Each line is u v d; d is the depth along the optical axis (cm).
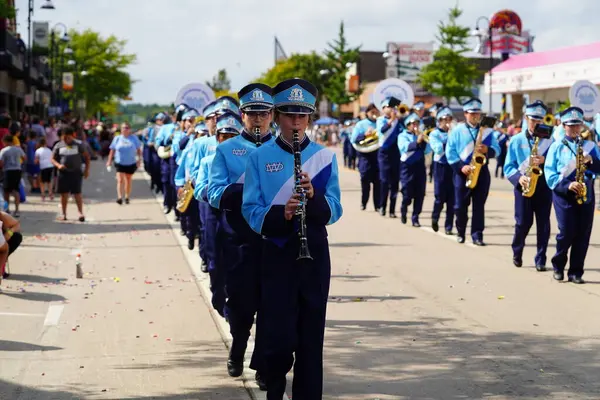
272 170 676
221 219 793
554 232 1833
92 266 1456
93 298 1198
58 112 5669
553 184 1251
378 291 1234
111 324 1048
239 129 957
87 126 6166
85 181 3503
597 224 1981
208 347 941
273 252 664
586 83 2377
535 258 1386
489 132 1641
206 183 955
